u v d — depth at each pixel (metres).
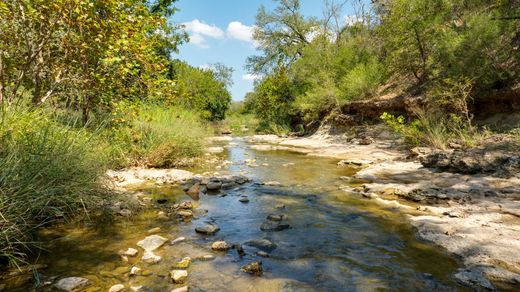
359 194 5.69
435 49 11.59
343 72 18.38
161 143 8.61
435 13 11.97
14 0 5.20
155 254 3.22
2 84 5.43
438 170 7.12
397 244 3.48
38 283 2.60
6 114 4.20
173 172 7.43
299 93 22.16
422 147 9.25
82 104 6.85
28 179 3.51
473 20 9.95
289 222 4.25
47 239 3.54
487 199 4.87
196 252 3.29
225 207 4.95
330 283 2.66
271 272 2.86
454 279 2.71
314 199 5.40
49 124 4.41
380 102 13.78
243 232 3.89
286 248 3.41
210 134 13.34
